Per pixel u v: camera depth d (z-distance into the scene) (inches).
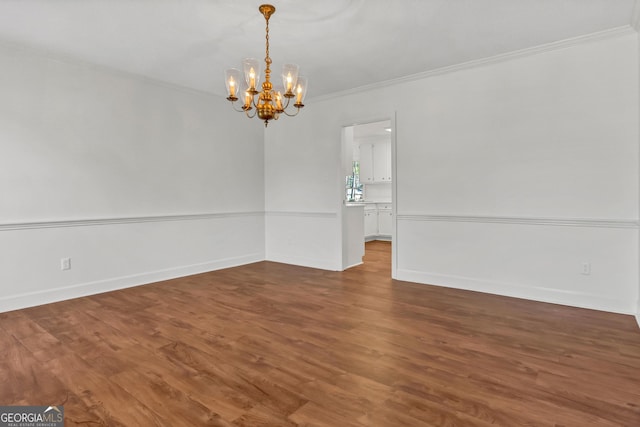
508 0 99.5
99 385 76.5
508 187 140.4
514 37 123.1
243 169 208.8
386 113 171.3
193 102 183.5
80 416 65.7
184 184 180.4
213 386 76.0
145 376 80.2
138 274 162.7
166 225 173.3
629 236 118.3
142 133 163.6
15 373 81.6
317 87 177.2
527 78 135.0
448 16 108.0
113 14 106.2
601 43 121.0
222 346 95.8
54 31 117.1
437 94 156.3
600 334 102.4
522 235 138.0
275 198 217.0
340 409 67.8
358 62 145.0
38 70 133.3
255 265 207.6
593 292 124.8
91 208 147.6
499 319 115.4
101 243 150.9
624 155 118.5
